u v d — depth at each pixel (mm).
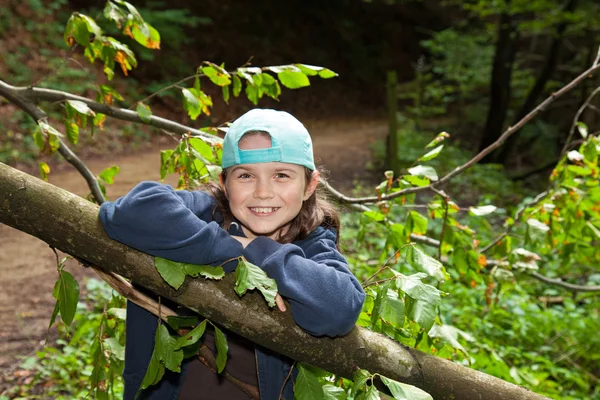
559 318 5965
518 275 4047
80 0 15719
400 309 1880
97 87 2998
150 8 16531
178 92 14758
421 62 19938
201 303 1716
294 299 1669
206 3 19438
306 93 20391
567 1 14242
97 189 3127
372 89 22969
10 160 9594
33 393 3846
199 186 2352
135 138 12320
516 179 13930
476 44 19141
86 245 1683
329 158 13648
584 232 3520
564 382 5289
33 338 4602
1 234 6945
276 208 1799
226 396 1932
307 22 22516
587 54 16234
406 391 1707
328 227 2033
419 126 17453
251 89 2900
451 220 3043
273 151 1746
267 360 1887
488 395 1906
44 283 5691
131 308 1996
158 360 1716
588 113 14078
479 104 19031
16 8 13711
